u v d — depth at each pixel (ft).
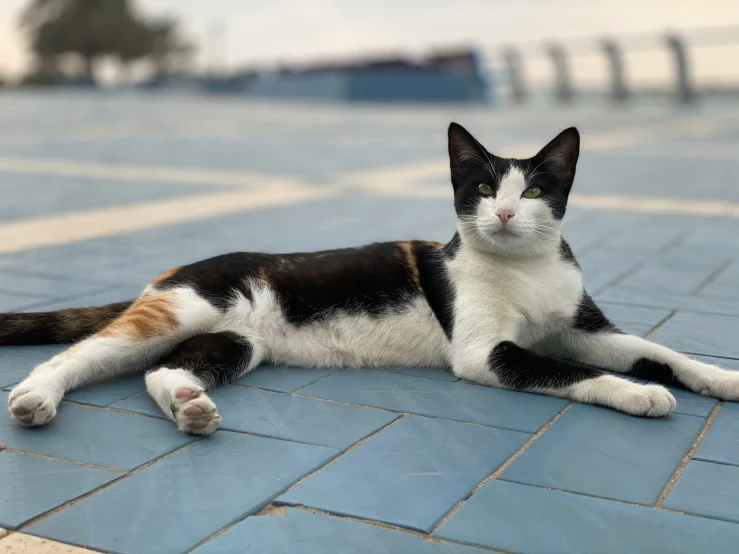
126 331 2.77
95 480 2.23
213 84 28.14
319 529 2.05
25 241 4.85
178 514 2.10
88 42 38.04
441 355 3.02
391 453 2.40
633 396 2.63
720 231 5.42
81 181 7.43
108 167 8.48
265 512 2.13
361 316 2.99
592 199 6.77
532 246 2.90
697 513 2.13
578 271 3.03
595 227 5.55
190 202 6.41
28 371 2.89
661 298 3.89
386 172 8.55
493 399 2.76
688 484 2.26
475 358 2.87
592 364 3.05
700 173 8.50
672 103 21.06
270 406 2.68
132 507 2.12
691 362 2.87
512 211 2.83
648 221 5.79
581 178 8.09
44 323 3.08
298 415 2.62
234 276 2.93
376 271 3.00
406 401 2.74
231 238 5.08
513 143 11.14
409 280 3.02
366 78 23.44
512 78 23.91
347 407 2.69
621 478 2.28
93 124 14.29
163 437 2.46
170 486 2.21
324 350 3.00
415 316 3.00
